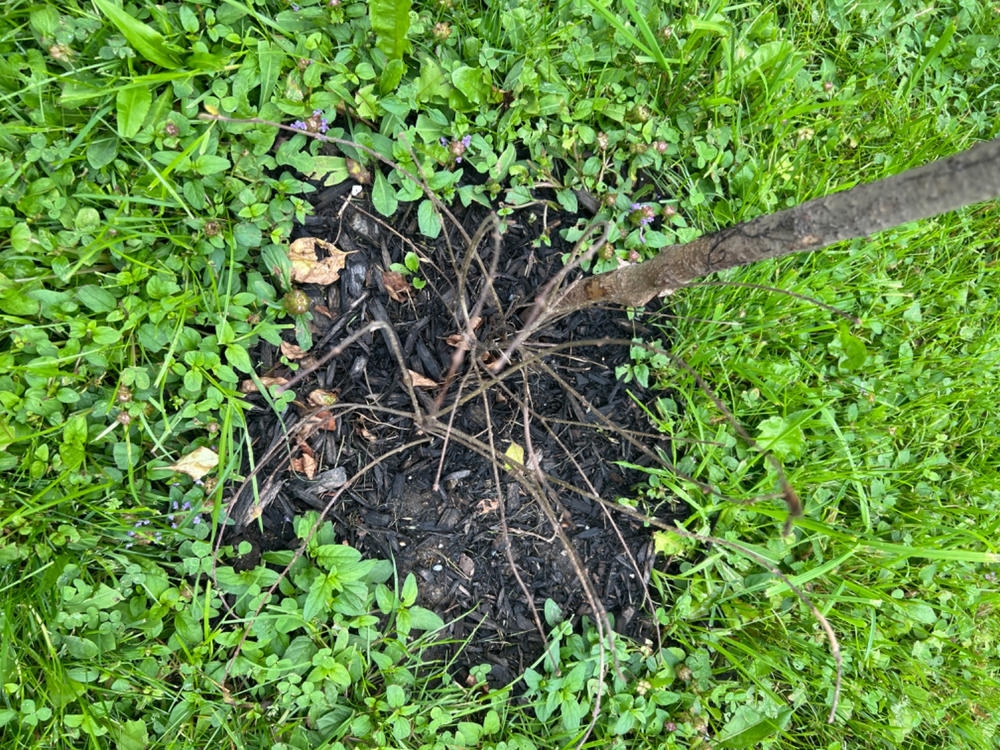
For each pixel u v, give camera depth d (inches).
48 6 31.2
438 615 34.2
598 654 34.2
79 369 31.4
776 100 38.6
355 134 33.4
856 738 37.3
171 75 31.1
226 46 33.4
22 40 31.9
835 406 39.3
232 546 32.7
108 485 31.0
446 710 33.3
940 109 42.4
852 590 36.8
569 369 36.2
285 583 32.5
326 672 31.4
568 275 35.9
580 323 36.2
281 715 32.2
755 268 37.2
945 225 40.3
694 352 36.9
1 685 29.4
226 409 32.2
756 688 36.0
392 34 32.7
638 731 34.6
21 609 30.5
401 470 34.4
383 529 34.1
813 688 37.0
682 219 37.0
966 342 41.4
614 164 36.7
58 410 31.0
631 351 36.1
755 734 35.2
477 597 34.9
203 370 31.9
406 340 34.8
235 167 32.8
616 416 36.7
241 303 32.2
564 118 35.3
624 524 36.4
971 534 36.7
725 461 36.7
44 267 31.5
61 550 31.2
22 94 31.5
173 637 31.4
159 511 32.5
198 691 31.3
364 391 34.2
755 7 40.0
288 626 31.9
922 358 40.2
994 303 41.7
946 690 38.5
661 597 36.2
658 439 37.0
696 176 38.4
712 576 36.8
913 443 40.0
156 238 32.8
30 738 30.0
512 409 35.4
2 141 31.2
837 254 39.0
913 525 38.4
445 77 34.4
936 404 39.6
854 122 40.9
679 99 37.9
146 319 32.1
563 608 35.5
